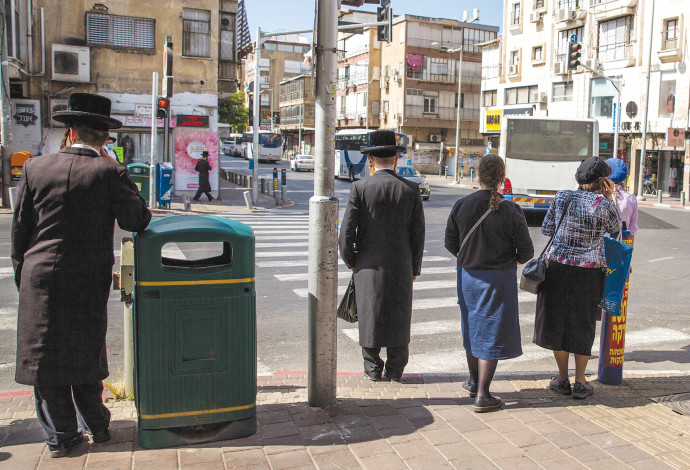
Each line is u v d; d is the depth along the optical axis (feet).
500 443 11.82
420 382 15.80
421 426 12.55
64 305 10.26
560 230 14.15
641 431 12.48
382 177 14.53
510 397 14.53
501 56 146.82
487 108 152.25
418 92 178.19
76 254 10.31
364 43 193.36
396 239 14.44
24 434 11.84
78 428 11.73
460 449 11.53
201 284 10.96
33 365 10.15
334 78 12.86
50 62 72.43
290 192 95.55
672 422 13.00
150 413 11.01
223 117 142.10
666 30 104.37
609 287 13.93
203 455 11.00
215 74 79.71
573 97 124.47
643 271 34.99
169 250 36.01
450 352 20.07
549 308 14.35
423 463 10.96
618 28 113.60
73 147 10.68
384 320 14.60
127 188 10.68
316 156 12.92
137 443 11.41
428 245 43.93
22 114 71.87
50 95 72.79
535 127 56.75
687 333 22.48
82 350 10.45
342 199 85.76
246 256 11.23
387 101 185.57
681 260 38.78
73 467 10.41
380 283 14.44
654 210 80.84
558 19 125.18
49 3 71.87
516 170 57.00
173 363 10.98
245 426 11.71
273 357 19.03
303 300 26.37
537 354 20.16
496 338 13.26
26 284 10.27
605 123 116.06
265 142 196.85
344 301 15.43
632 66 110.32
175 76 78.18
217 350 11.21
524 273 13.80
